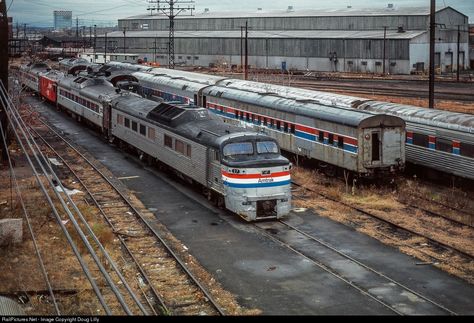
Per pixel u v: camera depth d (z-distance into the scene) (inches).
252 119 1364.4
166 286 602.2
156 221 832.3
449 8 3937.0
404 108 1171.3
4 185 1026.1
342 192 1003.3
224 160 843.4
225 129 914.7
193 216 859.4
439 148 1051.3
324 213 868.0
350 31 4163.4
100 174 1133.1
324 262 671.1
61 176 1120.2
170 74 2175.2
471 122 999.0
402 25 3954.2
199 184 979.9
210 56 4562.0
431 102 1355.8
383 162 1018.7
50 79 2236.7
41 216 832.9
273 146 869.2
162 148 1101.1
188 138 970.1
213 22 4992.6
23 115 1809.8
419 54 3631.9
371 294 580.1
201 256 691.4
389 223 815.7
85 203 922.1
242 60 4296.3
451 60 3937.0
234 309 546.0
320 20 4377.5
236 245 730.8
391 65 3619.6
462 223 813.9
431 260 676.7
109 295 577.0
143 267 655.1
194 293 585.0
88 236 737.6
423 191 1005.2
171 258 684.1
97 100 1563.7
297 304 556.7
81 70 2317.9
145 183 1066.7
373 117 1006.4
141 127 1221.1
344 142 1041.5
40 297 569.0
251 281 614.9
